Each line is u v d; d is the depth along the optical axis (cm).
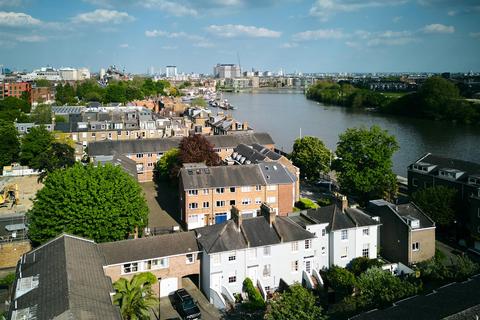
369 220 8425
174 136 17400
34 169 14725
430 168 11175
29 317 4838
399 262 8419
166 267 7375
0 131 15512
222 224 7712
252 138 16212
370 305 6134
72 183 8056
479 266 6994
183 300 6894
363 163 11475
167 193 13112
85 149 15662
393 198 11656
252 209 10881
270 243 7506
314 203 11631
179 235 7706
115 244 7262
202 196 10462
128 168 12638
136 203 8400
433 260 7606
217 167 10944
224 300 7050
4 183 13125
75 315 4709
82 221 7881
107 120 19325
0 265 8350
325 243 8156
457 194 9700
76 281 5475
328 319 6062
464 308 5219
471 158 18000
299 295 5797
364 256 8362
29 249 8494
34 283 5634
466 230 9519
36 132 15288
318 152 14250
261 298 7056
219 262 7275
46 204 8044
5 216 10300
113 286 5966
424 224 8450
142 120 19300
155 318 6725
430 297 5759
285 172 11306
